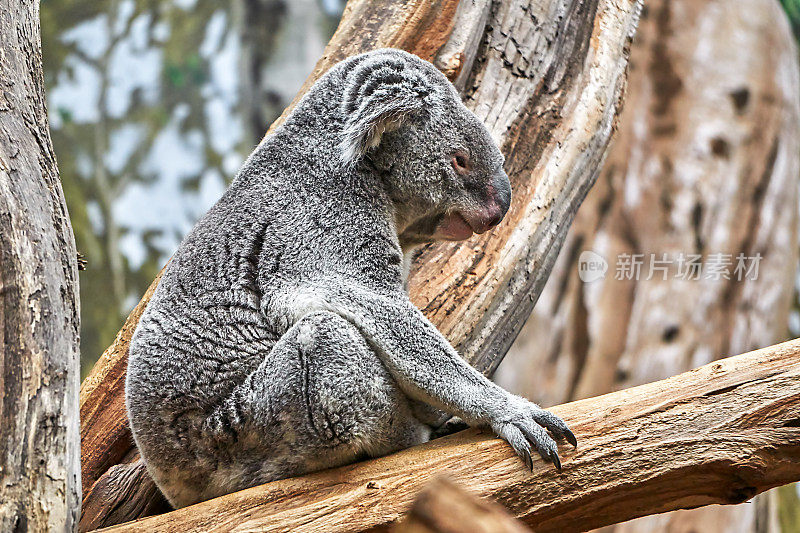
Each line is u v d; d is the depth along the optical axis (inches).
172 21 1141.1
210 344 233.0
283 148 258.1
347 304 230.8
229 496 218.5
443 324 295.3
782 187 676.7
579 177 328.8
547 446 208.4
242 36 1053.2
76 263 215.9
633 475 206.5
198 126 1117.1
